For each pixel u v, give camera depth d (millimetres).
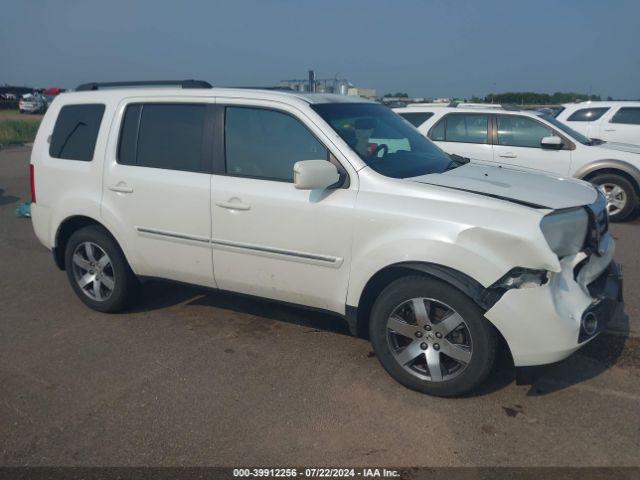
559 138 8680
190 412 3562
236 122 4316
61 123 5191
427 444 3219
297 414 3525
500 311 3320
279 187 4055
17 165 15938
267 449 3197
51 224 5211
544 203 3525
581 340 3402
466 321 3459
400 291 3637
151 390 3834
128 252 4812
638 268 6254
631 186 8438
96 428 3412
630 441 3215
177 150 4539
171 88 4734
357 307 3865
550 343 3330
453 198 3541
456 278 3410
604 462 3043
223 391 3807
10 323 4988
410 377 3719
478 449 3168
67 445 3256
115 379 3988
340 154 3885
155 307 5301
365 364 4156
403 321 3705
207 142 4402
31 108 49188
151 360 4266
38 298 5594
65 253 5273
